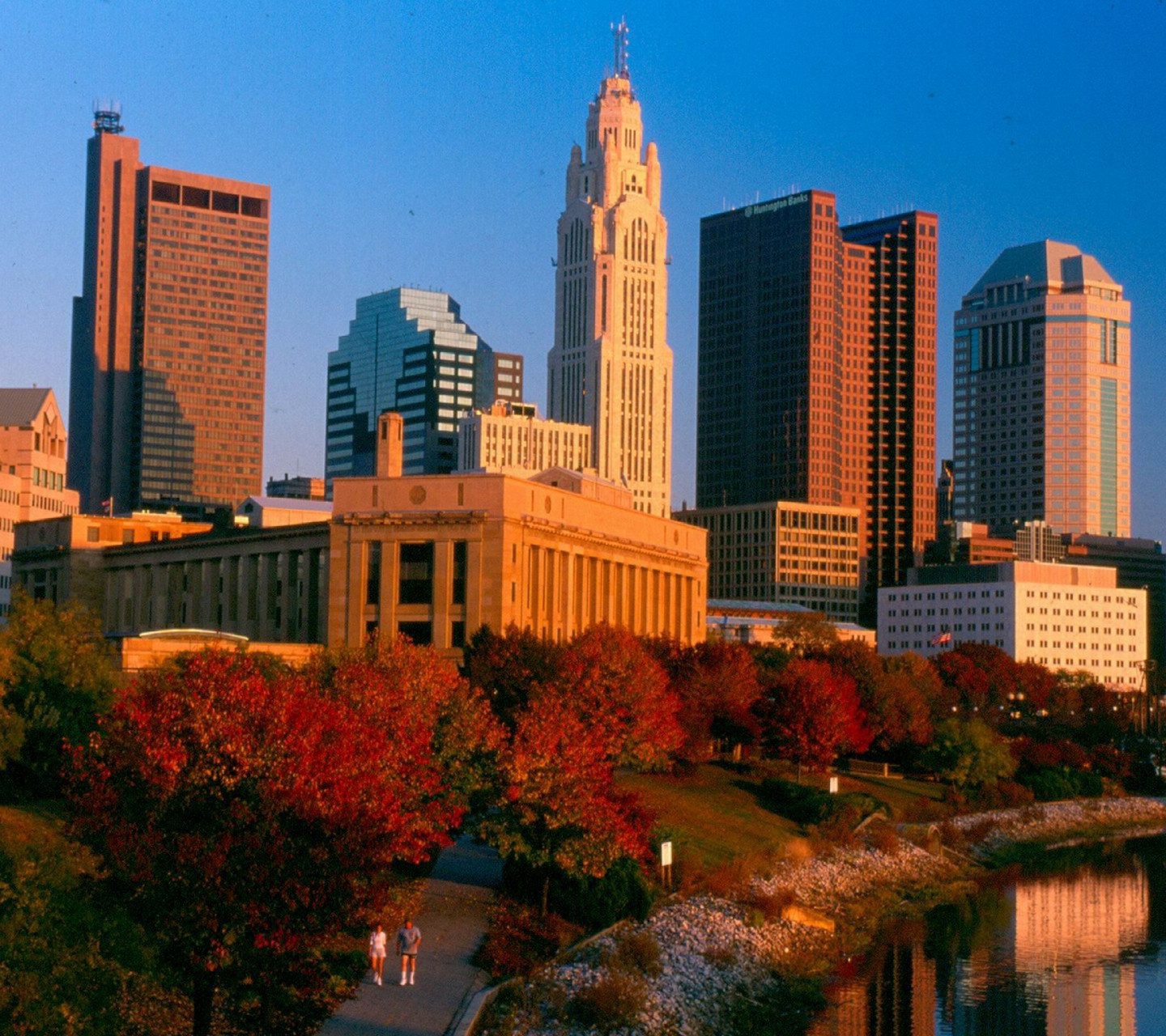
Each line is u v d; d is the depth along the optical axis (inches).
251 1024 3408.0
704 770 7544.3
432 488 7795.3
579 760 4557.1
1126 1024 4707.2
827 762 7696.9
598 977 4156.0
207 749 3230.8
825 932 5541.3
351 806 3235.7
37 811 4242.1
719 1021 4333.2
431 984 3786.9
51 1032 2726.4
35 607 4773.6
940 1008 4773.6
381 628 7800.2
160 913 3102.9
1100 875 7377.0
